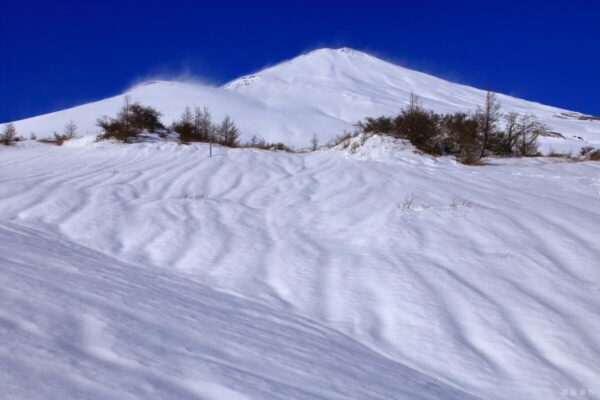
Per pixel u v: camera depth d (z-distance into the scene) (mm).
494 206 12102
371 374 4383
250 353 4023
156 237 9734
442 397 4301
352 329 6031
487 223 10492
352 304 6738
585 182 15586
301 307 6637
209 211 12047
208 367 3375
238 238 9906
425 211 11625
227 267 8180
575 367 5273
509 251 8805
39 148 26016
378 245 9359
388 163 19547
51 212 11141
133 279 6090
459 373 5156
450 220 10773
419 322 6203
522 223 10469
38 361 2777
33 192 13180
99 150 23578
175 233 10016
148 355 3314
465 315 6395
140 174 17125
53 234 9289
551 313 6430
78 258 6789
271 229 10758
